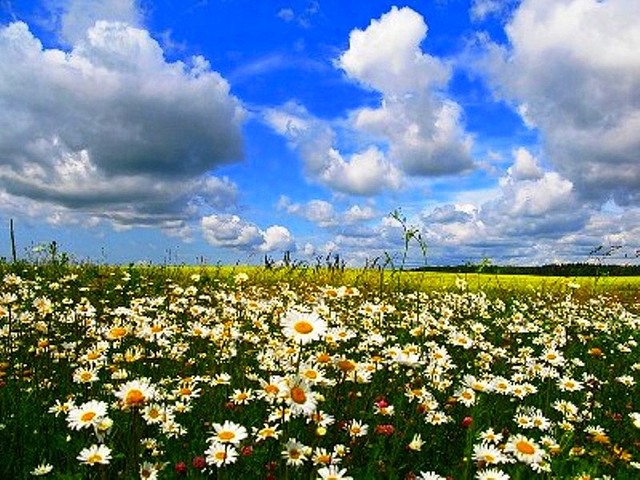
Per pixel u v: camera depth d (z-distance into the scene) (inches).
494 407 35.4
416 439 29.1
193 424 31.6
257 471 24.7
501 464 27.5
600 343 65.6
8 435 27.9
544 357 40.8
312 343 45.8
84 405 24.5
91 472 24.3
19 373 36.1
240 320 57.8
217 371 41.5
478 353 49.9
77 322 47.6
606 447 31.3
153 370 37.7
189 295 68.4
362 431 28.1
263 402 34.0
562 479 25.6
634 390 46.8
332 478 21.6
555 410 37.0
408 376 38.9
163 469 25.1
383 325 59.3
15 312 45.5
